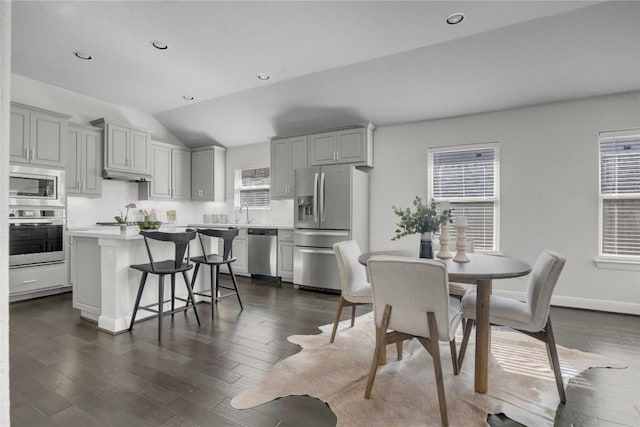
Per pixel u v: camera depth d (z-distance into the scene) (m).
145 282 2.93
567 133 3.58
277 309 3.48
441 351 2.41
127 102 4.86
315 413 1.68
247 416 1.66
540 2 2.51
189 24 2.86
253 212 5.79
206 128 5.56
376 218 4.61
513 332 2.82
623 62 3.00
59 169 3.98
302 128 5.07
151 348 2.46
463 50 3.17
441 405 1.58
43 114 3.85
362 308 3.55
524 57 3.12
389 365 2.18
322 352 2.38
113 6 2.65
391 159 4.54
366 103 4.20
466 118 4.10
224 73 3.84
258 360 2.27
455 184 4.17
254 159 5.79
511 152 3.85
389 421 1.60
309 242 4.36
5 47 0.47
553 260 1.79
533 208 3.73
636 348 2.47
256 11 2.65
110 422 1.61
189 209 6.22
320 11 2.64
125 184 5.22
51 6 2.67
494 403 1.75
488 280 1.85
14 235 3.60
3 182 0.46
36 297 3.88
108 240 2.84
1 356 0.47
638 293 3.29
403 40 3.05
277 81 4.09
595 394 1.85
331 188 4.24
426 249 2.31
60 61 3.63
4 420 0.48
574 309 3.48
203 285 3.74
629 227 3.36
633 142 3.35
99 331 2.81
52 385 1.93
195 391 1.88
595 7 2.55
